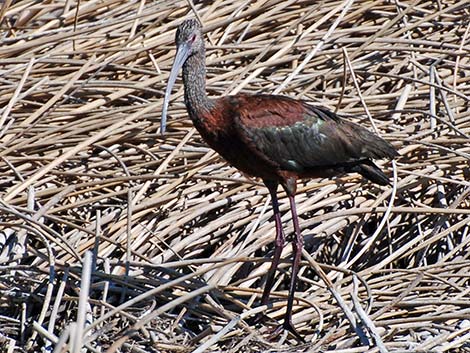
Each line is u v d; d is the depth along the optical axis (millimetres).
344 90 14102
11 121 13430
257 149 12273
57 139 13391
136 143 13812
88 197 13086
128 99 14336
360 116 14266
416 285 11906
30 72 14359
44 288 11953
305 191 13516
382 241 13367
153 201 12789
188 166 13344
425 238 13133
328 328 11867
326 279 11594
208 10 15539
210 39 15258
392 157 12930
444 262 12594
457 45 15266
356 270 13180
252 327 11727
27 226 11773
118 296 11992
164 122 11961
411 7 15312
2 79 14086
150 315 10039
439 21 16156
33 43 14633
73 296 11719
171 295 11852
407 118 14539
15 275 11984
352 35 15766
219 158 13703
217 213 13164
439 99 14625
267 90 14578
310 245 13195
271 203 13227
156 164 13391
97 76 14680
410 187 13586
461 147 13945
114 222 12766
